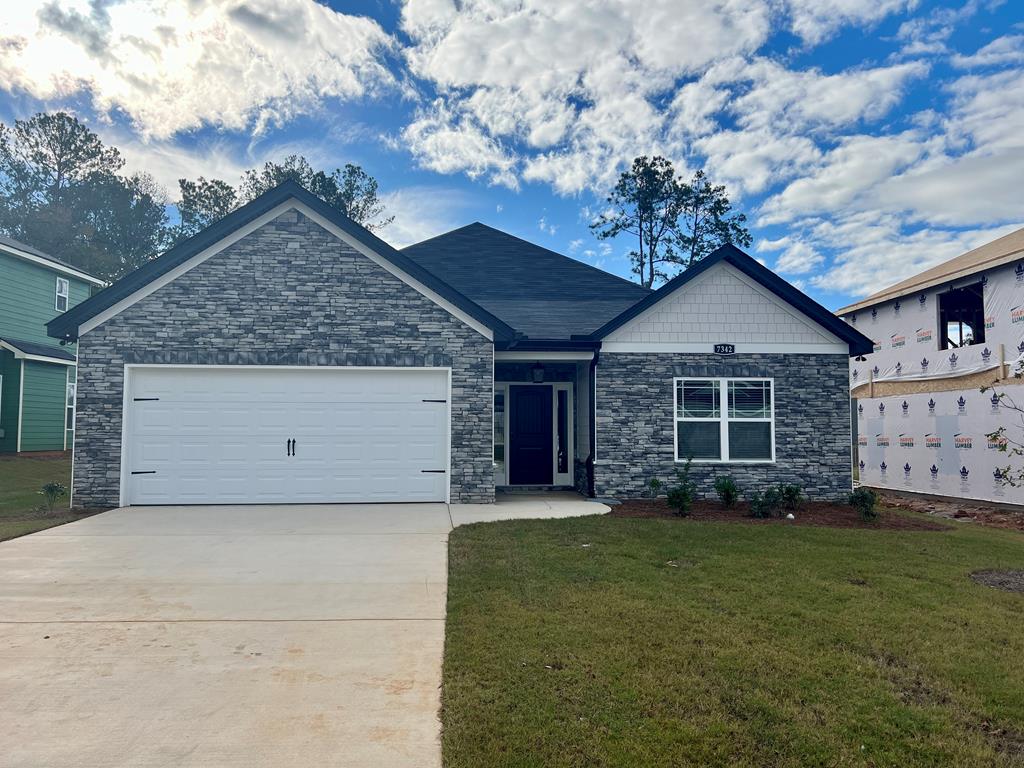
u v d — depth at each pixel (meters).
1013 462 13.97
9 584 6.34
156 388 11.00
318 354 11.19
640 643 4.80
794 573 6.86
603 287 15.80
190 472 11.02
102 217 47.00
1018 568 7.41
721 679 4.22
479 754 3.34
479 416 11.46
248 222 11.13
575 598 5.86
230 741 3.47
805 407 12.70
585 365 13.31
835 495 12.62
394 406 11.38
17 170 45.03
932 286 16.23
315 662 4.51
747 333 12.70
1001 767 3.27
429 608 5.67
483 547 7.88
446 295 11.38
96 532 8.77
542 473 14.21
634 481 12.38
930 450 16.48
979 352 14.96
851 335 12.67
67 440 22.28
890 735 3.57
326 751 3.38
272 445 11.15
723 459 12.52
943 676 4.34
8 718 3.70
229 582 6.44
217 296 11.06
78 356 10.82
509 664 4.41
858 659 4.58
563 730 3.57
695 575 6.71
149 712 3.78
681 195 35.00
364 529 9.02
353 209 39.12
